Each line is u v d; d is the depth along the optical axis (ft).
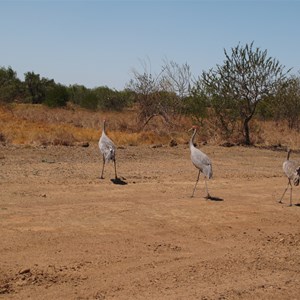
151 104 138.72
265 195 58.65
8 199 49.98
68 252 36.42
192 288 30.71
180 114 135.33
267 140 121.08
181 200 53.52
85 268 33.47
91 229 42.06
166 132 120.26
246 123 116.37
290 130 138.72
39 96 246.06
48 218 44.11
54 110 194.39
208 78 118.42
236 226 45.73
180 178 67.00
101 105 213.66
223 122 117.60
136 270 33.60
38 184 57.77
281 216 49.67
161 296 29.25
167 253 37.52
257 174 73.92
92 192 55.31
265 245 40.78
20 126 114.11
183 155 91.30
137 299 28.68
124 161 80.43
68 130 111.65
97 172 68.08
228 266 35.17
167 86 138.41
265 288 31.27
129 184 60.85
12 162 73.00
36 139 97.96
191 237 41.98
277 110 138.51
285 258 37.42
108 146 63.87
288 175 54.90
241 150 104.68
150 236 41.45
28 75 246.27
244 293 30.30
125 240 39.96
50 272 32.37
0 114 133.90
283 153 103.86
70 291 29.53
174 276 32.73
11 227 41.11
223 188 61.72
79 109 224.12
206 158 54.75
